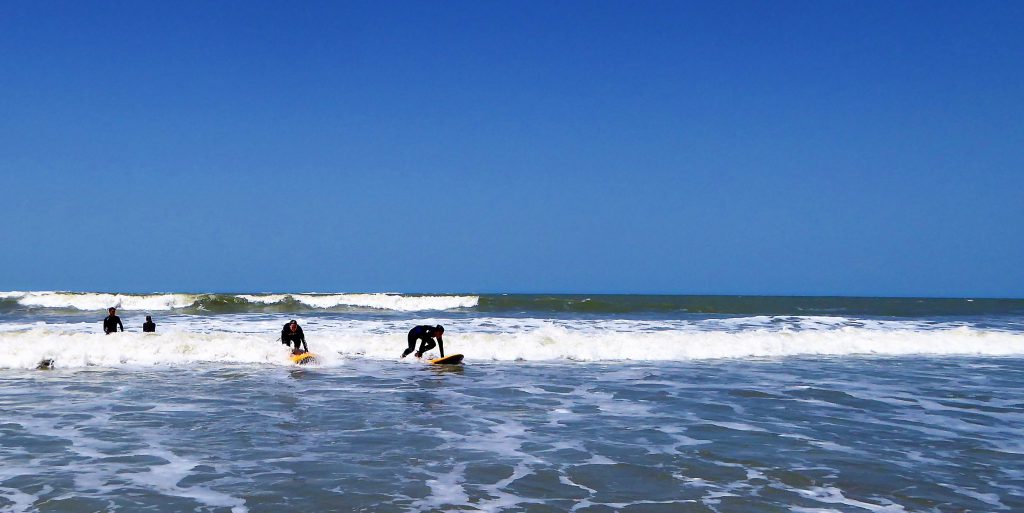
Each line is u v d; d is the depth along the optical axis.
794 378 15.18
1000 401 12.45
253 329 23.66
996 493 7.13
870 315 38.78
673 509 6.60
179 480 7.34
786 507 6.67
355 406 11.56
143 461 8.05
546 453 8.59
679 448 8.86
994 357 19.91
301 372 15.55
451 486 7.23
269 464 7.99
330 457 8.31
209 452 8.49
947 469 7.99
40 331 19.11
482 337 19.36
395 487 7.18
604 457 8.41
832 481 7.50
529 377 15.04
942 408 11.72
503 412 11.14
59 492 6.89
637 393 13.05
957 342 21.66
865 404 12.06
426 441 9.16
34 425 9.91
